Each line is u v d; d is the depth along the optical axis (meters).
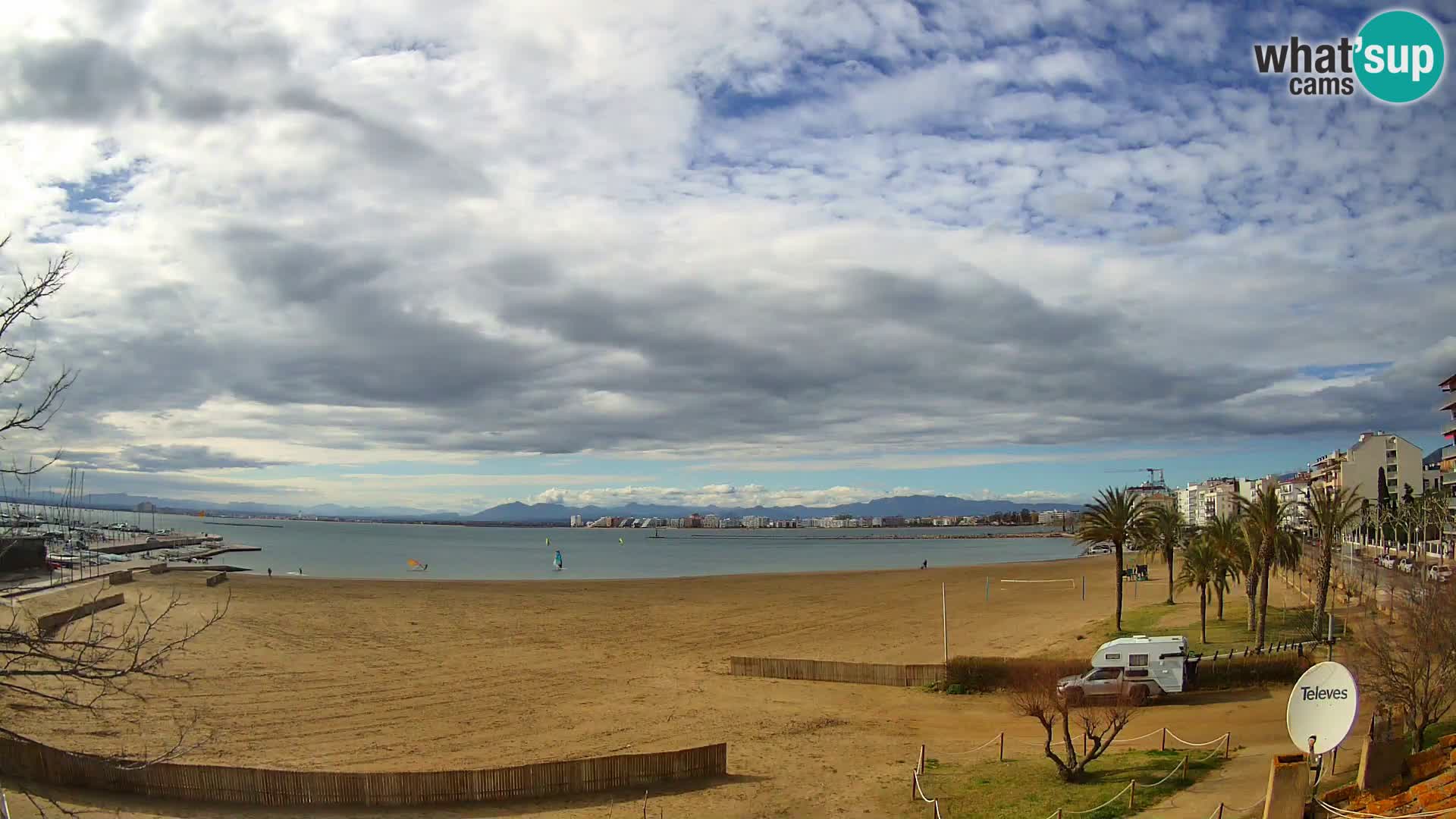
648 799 33.34
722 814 31.30
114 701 45.75
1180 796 28.58
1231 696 47.09
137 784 31.58
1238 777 30.30
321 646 66.50
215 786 31.66
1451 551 123.44
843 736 43.12
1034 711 33.97
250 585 107.06
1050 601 100.38
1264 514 60.09
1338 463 192.88
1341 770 28.03
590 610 90.62
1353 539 163.25
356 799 32.09
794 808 31.89
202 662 57.97
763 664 58.00
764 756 39.53
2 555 14.41
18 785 29.09
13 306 12.79
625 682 56.41
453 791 32.72
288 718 45.66
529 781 33.44
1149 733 40.00
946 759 38.41
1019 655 64.31
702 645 71.44
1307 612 74.62
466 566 191.75
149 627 14.57
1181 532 100.38
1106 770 33.12
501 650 67.44
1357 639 47.72
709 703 50.56
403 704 49.59
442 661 62.28
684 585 120.12
